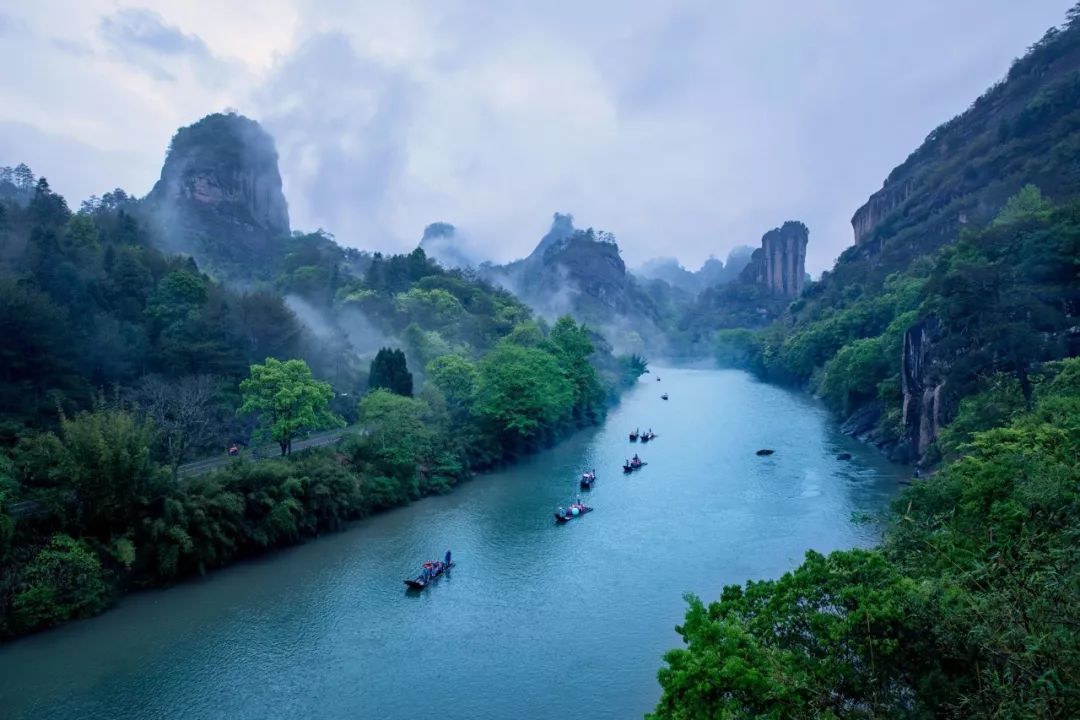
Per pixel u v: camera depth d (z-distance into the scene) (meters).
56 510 38.19
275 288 140.50
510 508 58.69
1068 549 15.64
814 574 20.39
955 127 197.75
